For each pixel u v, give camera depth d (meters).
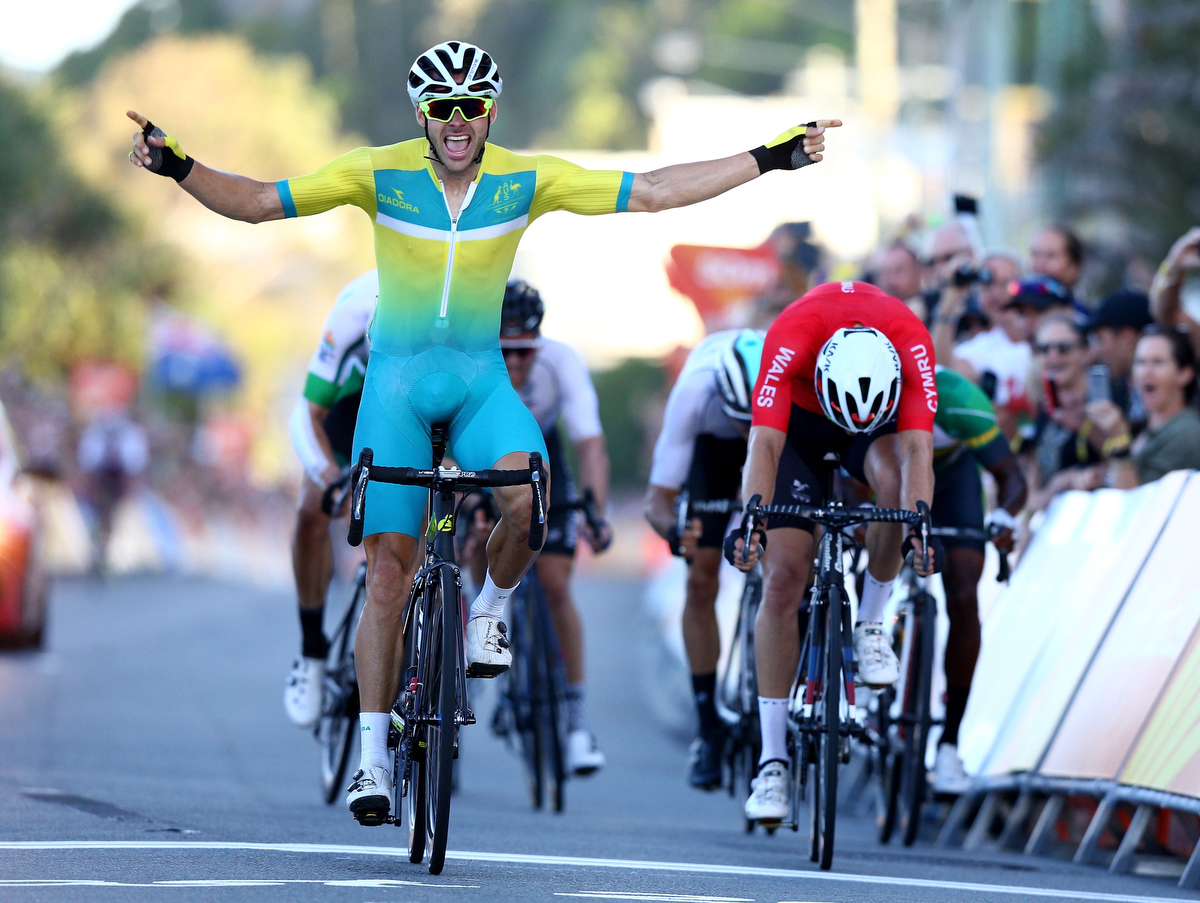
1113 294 27.69
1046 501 26.77
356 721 22.38
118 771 24.59
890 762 22.62
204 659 46.47
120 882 13.79
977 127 76.50
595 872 15.87
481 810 23.70
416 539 16.05
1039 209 71.56
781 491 19.42
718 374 21.42
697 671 23.77
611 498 156.50
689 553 22.09
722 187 16.41
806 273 33.75
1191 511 20.73
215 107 177.75
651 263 162.50
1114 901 15.70
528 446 15.88
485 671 16.38
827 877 16.66
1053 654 22.80
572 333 163.12
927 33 96.62
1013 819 22.48
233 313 175.12
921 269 31.33
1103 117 51.09
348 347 21.34
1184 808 18.08
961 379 22.11
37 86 92.62
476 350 16.28
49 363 103.94
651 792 29.17
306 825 19.03
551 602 25.44
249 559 126.44
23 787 20.94
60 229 101.69
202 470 117.25
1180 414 24.70
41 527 43.22
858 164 97.19
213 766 26.61
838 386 17.75
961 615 21.94
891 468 19.25
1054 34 62.09
